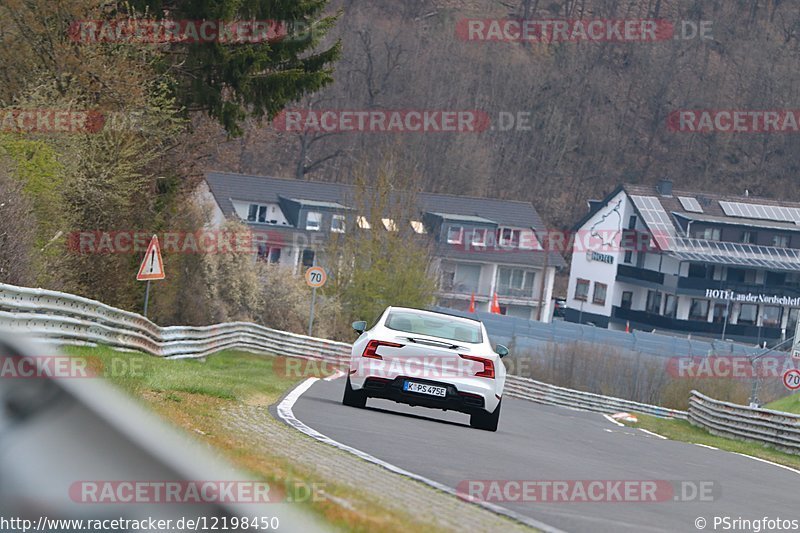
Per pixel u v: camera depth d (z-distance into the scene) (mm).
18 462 4660
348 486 23641
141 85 101250
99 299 102188
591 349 190750
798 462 80125
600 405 148875
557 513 26656
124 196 101250
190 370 70250
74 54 97625
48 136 91875
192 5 109312
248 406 49000
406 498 24047
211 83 114312
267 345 125062
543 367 191375
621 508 29688
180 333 94188
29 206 77000
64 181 91812
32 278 76125
